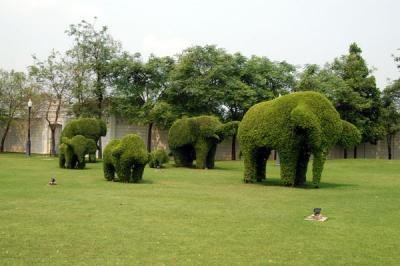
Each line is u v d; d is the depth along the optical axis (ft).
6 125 142.10
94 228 28.25
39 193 43.21
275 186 54.13
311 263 21.89
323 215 33.96
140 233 27.14
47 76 123.34
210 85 115.75
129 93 119.24
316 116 52.24
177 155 86.48
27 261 21.43
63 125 132.05
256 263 21.70
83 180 56.59
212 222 30.73
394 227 30.09
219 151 128.16
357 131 56.24
